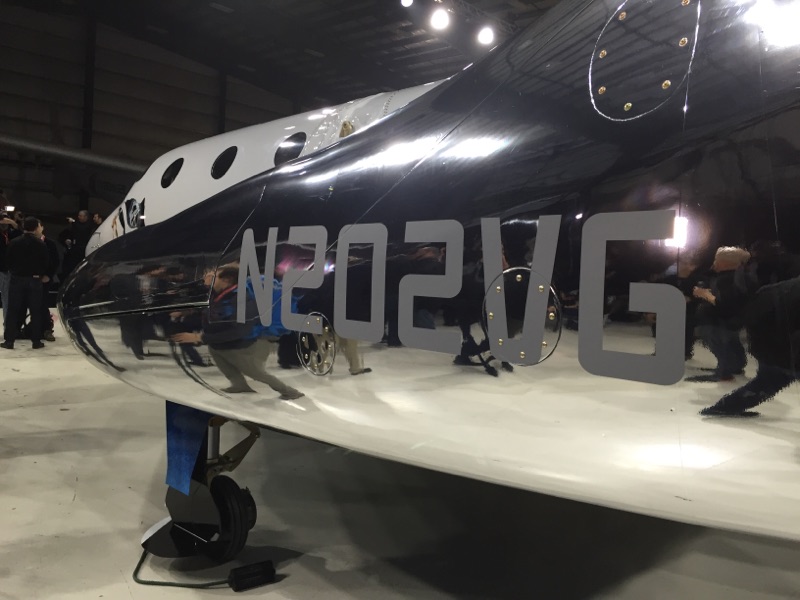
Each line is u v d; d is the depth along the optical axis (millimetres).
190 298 2039
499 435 1442
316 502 3133
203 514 2502
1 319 9711
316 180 1820
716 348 1156
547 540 2752
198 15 13766
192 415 2449
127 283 2248
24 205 13766
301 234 1782
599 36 1413
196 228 2098
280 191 1904
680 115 1237
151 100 15273
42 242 7273
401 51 13328
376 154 1710
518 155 1435
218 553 2457
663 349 1201
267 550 2607
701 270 1167
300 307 1755
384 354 1584
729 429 1175
